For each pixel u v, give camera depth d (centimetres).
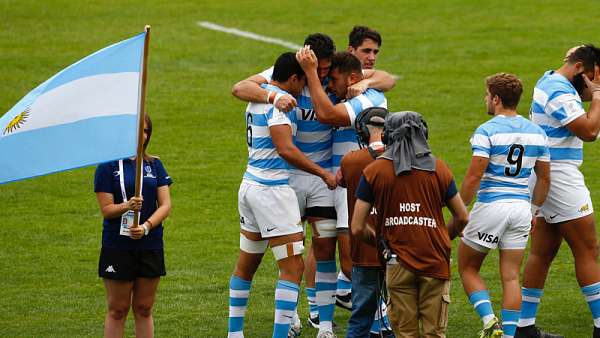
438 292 2712
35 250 4259
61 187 5131
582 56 3222
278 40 7719
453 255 4147
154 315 3519
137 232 2841
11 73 6794
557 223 3212
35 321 3456
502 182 3025
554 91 3167
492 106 3075
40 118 2700
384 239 2734
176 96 6512
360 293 2939
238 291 3173
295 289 3072
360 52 3478
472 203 4900
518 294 3025
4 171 2659
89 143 2694
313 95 3030
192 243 4344
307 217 3266
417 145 2697
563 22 8094
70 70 2742
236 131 5959
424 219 2689
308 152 3209
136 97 2733
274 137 3008
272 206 3058
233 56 7338
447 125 5988
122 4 8700
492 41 7638
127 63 2748
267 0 8925
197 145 5722
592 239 3228
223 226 4566
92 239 4409
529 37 7712
